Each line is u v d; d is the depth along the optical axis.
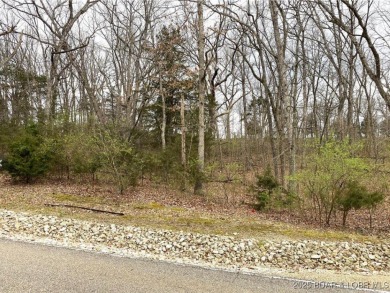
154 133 20.53
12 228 7.20
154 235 7.14
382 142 18.92
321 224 9.12
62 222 7.73
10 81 24.92
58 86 25.30
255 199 11.45
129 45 17.69
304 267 5.78
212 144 17.44
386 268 5.86
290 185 11.02
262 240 7.03
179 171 12.92
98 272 5.03
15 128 17.12
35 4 14.96
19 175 12.79
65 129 14.66
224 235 7.36
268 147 25.25
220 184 13.36
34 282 4.53
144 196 11.98
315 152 9.77
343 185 8.91
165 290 4.47
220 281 4.88
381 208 10.63
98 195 11.68
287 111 12.23
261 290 4.58
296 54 16.66
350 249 6.65
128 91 16.81
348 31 9.69
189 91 18.92
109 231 7.32
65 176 14.62
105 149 11.68
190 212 9.95
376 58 9.31
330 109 23.34
